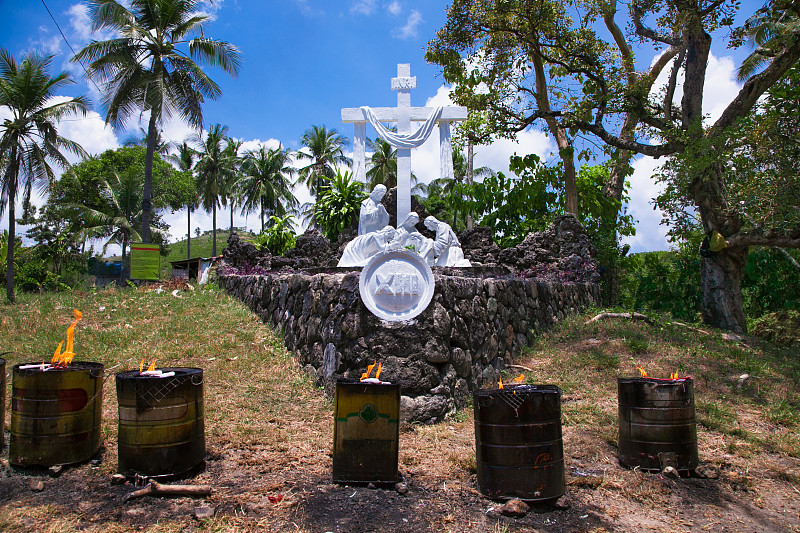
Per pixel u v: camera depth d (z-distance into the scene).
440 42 13.45
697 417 5.89
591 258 12.38
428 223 10.03
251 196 38.12
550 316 9.51
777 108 11.05
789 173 9.54
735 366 7.64
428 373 5.71
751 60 17.92
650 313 10.74
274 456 4.48
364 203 9.87
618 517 3.68
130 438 3.85
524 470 3.68
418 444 4.95
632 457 4.53
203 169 38.12
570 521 3.56
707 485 4.28
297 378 6.71
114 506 3.50
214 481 3.94
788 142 9.98
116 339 8.16
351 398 4.02
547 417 3.76
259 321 9.12
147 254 15.75
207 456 4.42
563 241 12.16
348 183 13.28
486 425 3.81
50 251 30.77
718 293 11.20
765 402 6.52
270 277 9.30
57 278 26.03
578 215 16.27
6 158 15.71
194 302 10.43
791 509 3.98
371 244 9.12
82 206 28.34
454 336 6.05
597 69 12.59
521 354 8.00
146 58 19.30
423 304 5.78
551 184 16.27
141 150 38.09
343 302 5.99
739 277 11.29
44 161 16.41
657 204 12.18
